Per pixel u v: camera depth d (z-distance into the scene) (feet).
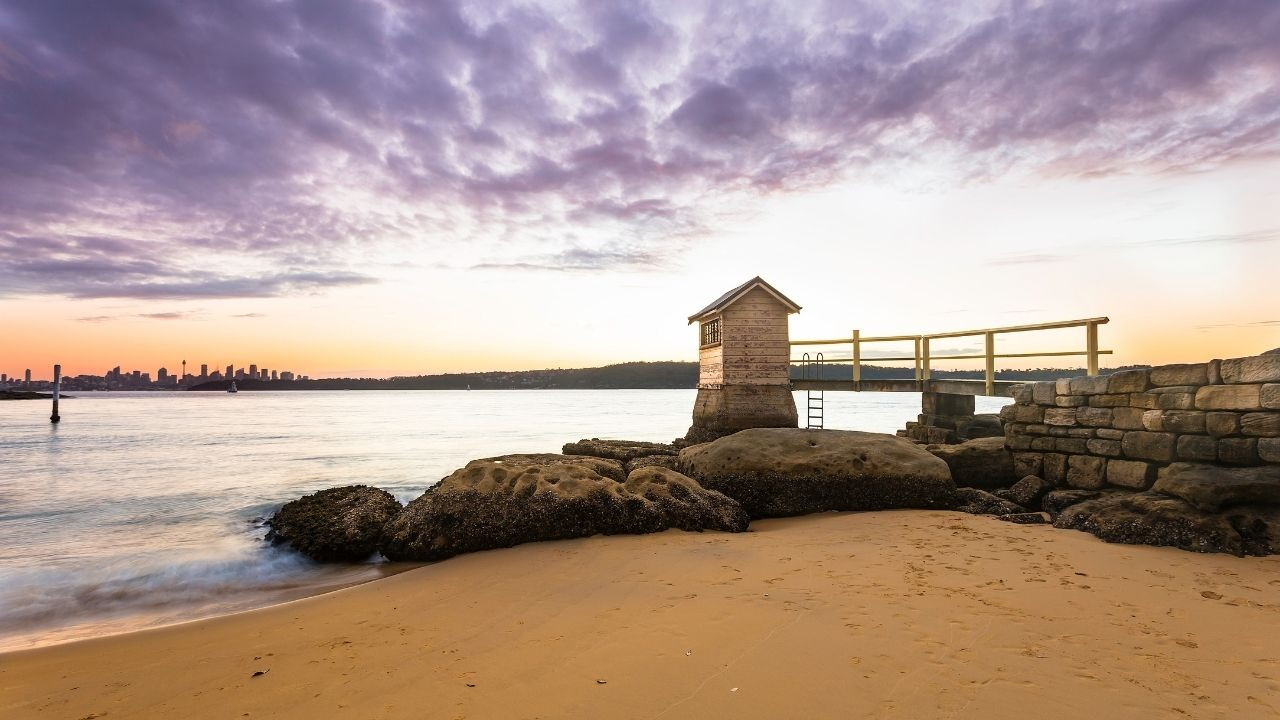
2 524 54.54
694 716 15.19
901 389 69.10
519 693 16.93
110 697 18.78
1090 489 39.73
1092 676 16.60
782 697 15.92
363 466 96.68
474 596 26.76
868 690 16.11
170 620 29.45
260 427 194.29
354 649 21.34
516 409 329.93
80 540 47.83
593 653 19.33
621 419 231.09
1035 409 44.86
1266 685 15.96
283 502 65.00
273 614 26.48
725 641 19.65
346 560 39.32
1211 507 30.19
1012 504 40.57
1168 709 14.88
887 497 44.04
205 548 44.16
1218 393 32.48
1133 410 37.27
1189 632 19.47
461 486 39.50
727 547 32.86
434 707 16.40
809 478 45.19
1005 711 14.92
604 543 35.14
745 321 68.54
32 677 20.58
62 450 122.31
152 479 82.74
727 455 47.75
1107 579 24.97
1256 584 24.08
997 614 21.21
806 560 29.25
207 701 17.97
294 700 17.60
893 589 24.20
